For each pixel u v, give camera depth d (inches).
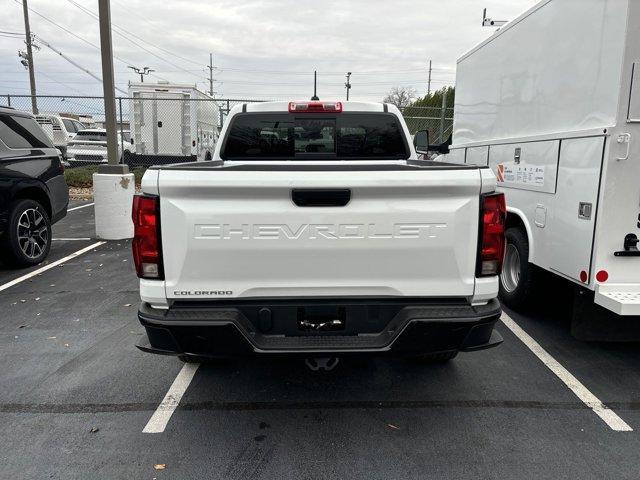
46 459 119.3
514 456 120.5
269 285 117.5
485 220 117.1
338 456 120.5
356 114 195.0
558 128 181.2
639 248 157.6
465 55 276.4
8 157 271.1
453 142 298.4
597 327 172.4
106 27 340.5
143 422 135.0
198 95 690.8
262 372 164.1
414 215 115.7
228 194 113.8
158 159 690.2
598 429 132.0
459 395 149.5
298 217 115.0
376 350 116.5
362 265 117.4
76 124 897.5
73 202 539.2
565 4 175.5
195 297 117.3
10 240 272.8
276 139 195.9
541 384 156.4
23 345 183.6
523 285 208.1
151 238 115.3
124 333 195.0
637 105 149.7
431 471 115.0
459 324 116.6
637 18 145.1
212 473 114.3
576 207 167.6
